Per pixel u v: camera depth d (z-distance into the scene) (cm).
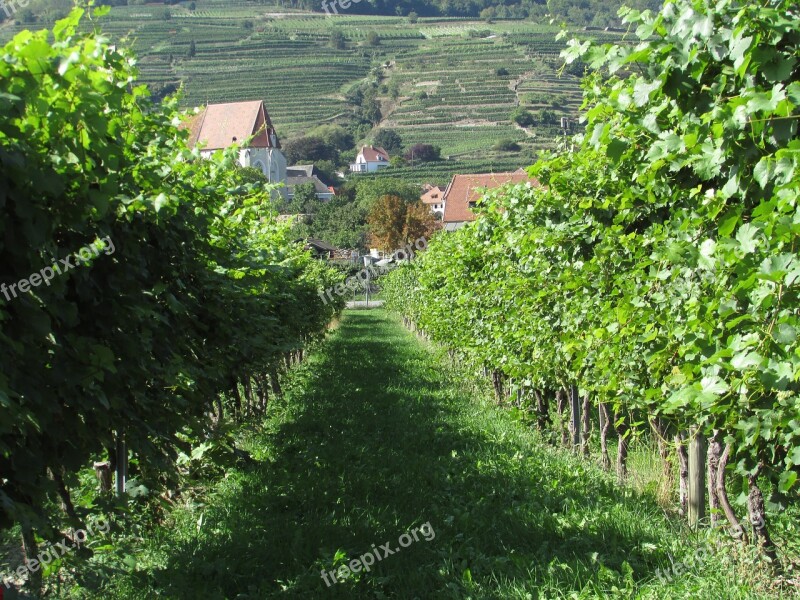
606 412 791
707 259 387
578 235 733
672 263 491
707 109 387
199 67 10656
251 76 11138
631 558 548
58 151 360
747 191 379
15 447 376
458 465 848
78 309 438
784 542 518
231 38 11438
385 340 2734
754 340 346
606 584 510
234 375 837
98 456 543
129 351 462
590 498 688
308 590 518
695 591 476
